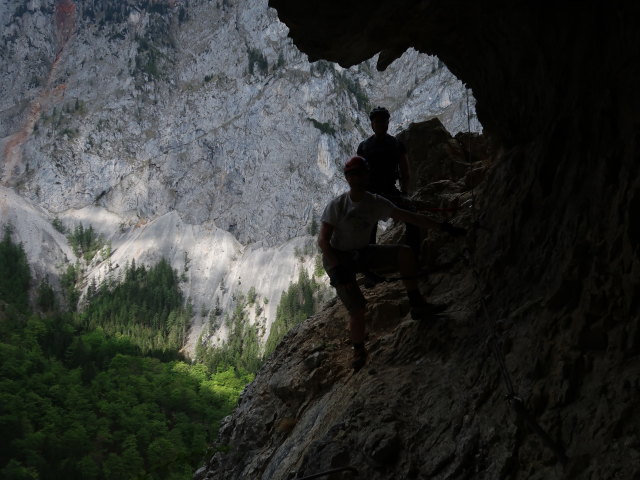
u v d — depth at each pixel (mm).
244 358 163750
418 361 5559
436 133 10484
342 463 4836
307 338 8711
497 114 7129
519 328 4746
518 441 3969
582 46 5098
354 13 6051
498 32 6074
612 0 4656
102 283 195875
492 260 5812
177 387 125250
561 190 5246
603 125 4758
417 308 5895
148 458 93812
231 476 8328
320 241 5555
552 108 5691
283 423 7477
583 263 4383
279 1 5984
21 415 100688
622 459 3205
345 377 6812
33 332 145000
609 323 3904
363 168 5398
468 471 4148
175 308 188625
